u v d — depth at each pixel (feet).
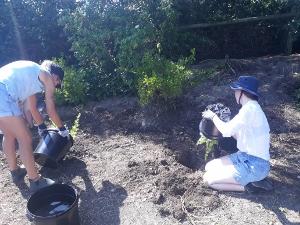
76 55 11.18
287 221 6.40
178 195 7.16
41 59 12.55
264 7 12.89
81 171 7.97
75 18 10.95
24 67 6.93
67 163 8.25
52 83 6.95
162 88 9.16
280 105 9.93
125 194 7.23
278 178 7.43
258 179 6.88
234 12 12.81
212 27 12.76
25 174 7.95
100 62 10.97
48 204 6.62
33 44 12.40
